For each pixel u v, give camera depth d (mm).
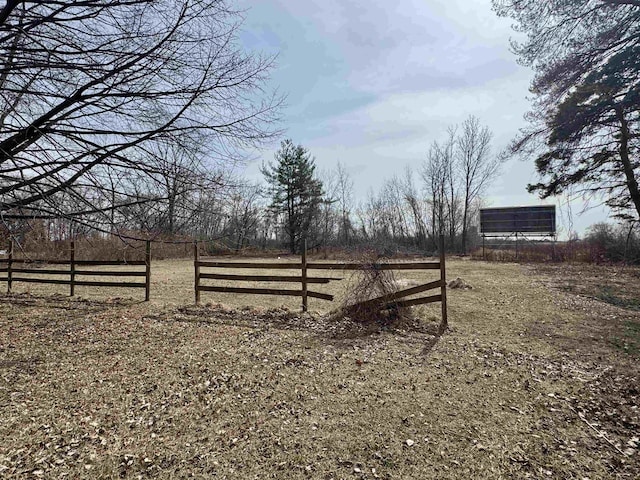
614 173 14992
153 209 5117
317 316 7707
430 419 3730
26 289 11469
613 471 2941
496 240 31578
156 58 4766
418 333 6695
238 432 3500
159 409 3945
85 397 4211
